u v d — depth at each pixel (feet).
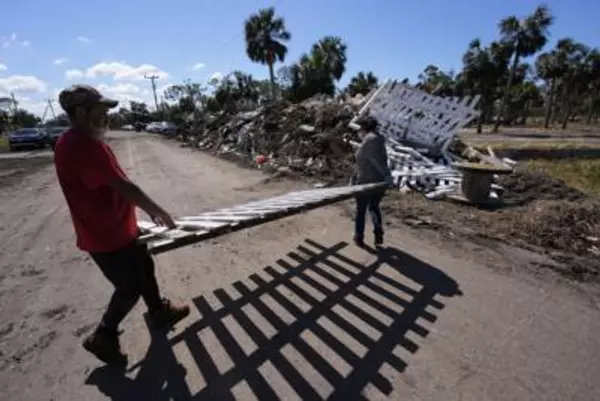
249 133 47.88
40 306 10.73
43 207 23.16
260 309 10.23
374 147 13.78
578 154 45.96
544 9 109.09
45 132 77.97
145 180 31.53
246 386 7.39
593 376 7.47
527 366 7.79
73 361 8.29
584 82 143.74
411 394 7.10
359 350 8.44
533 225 15.85
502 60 115.34
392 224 17.12
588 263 12.63
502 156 44.93
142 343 8.80
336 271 12.51
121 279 7.64
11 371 7.98
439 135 30.04
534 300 10.41
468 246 14.37
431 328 9.20
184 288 11.54
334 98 49.90
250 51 112.57
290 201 12.17
